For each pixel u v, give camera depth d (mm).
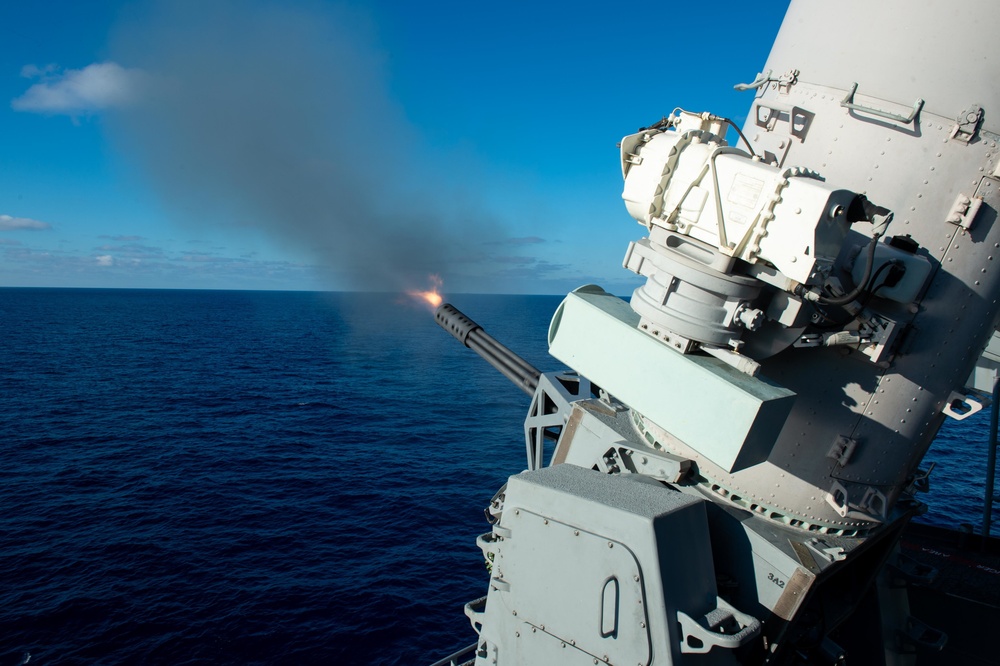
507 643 4773
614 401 6508
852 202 3734
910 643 6031
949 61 4371
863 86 4621
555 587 4445
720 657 4398
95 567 22422
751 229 3896
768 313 4348
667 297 4312
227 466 34844
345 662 17297
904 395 4680
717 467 5047
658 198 4395
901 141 4477
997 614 7949
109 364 72688
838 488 4762
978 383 8812
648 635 4012
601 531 4223
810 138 4801
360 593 20812
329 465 35188
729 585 4773
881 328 4402
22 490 30438
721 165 4062
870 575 5609
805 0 5051
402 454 37719
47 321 131750
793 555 4562
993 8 4273
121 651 17562
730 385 3992
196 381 62219
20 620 18938
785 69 5055
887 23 4547
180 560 23047
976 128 4324
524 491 4672
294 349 90438
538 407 7426
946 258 4484
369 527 26422
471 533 26016
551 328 5102
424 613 19734
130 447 38625
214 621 19047
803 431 4828
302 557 23453
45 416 46344
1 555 23266
